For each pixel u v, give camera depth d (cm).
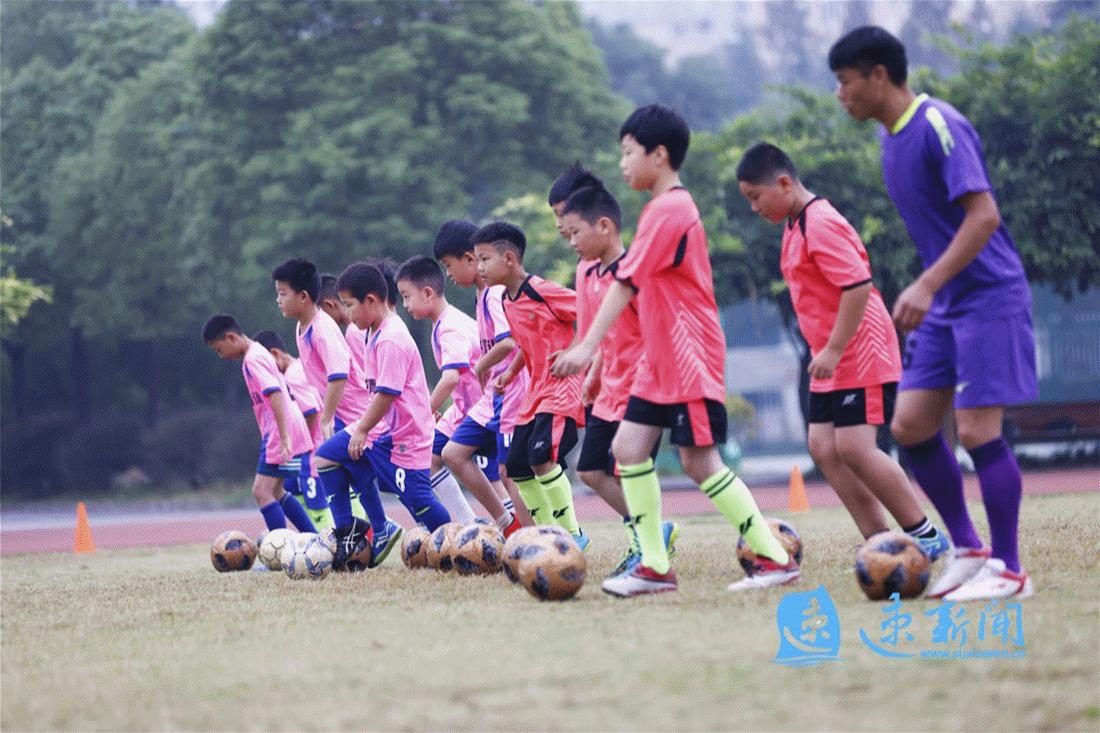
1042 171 3575
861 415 1091
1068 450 3975
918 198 938
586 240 1157
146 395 6384
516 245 1288
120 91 6172
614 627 863
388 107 5078
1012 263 921
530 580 1034
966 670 682
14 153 6525
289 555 1422
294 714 663
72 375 6450
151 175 5966
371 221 5000
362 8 5200
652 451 1043
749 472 5044
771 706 628
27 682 796
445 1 5322
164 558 2169
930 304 900
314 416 1797
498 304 1423
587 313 1192
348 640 878
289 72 5222
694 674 702
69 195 6053
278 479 1755
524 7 5288
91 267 6191
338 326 1731
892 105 944
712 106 10281
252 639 916
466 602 1063
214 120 5381
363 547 1455
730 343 9119
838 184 3600
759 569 1049
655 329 1015
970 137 923
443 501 1606
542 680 705
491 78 5269
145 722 669
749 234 3750
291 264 1617
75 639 976
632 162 1037
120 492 5638
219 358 6234
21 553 2619
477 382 1545
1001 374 905
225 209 5356
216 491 5488
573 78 5316
